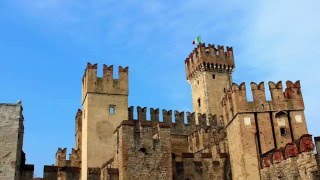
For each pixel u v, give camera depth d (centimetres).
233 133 4341
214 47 8675
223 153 4547
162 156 3962
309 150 3053
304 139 3109
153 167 3891
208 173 4391
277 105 4288
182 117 6794
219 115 7200
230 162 4419
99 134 5259
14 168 3416
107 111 5425
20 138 3759
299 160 3172
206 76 8400
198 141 5981
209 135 5866
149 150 3941
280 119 4244
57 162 6112
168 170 3934
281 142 4138
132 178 3788
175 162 4312
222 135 5881
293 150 3278
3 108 3556
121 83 5650
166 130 4081
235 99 4281
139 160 3872
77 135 6444
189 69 9006
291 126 4228
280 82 4397
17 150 3556
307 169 3045
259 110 4250
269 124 4203
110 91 5547
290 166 3303
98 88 5506
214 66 8506
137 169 3834
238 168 4153
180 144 6400
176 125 6675
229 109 4488
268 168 3756
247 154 4059
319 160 3106
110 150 5222
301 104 4334
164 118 6644
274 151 3650
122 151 3850
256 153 4056
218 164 4450
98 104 5422
